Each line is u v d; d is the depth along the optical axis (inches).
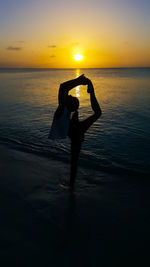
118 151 197.2
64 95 108.8
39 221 101.1
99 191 130.6
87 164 169.2
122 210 111.6
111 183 140.6
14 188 131.9
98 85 956.6
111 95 592.4
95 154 189.6
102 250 84.0
